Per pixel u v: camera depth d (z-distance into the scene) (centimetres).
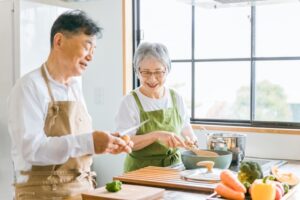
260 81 291
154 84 228
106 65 331
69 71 170
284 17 280
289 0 233
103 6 329
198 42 312
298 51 278
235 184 152
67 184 168
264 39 288
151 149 224
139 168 227
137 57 229
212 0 233
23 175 166
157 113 231
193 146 215
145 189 163
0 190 279
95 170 340
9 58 268
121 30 323
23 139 152
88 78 339
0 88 273
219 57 305
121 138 167
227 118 305
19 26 263
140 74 230
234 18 297
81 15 163
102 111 335
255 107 294
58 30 162
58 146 152
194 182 178
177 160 230
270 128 277
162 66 225
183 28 317
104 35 330
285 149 270
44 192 164
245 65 296
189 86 317
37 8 274
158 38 326
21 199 166
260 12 287
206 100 312
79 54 163
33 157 153
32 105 158
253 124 290
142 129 227
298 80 279
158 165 226
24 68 266
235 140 221
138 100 231
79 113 177
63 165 168
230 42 300
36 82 162
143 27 332
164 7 322
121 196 152
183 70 319
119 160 329
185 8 314
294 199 161
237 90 300
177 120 239
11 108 159
